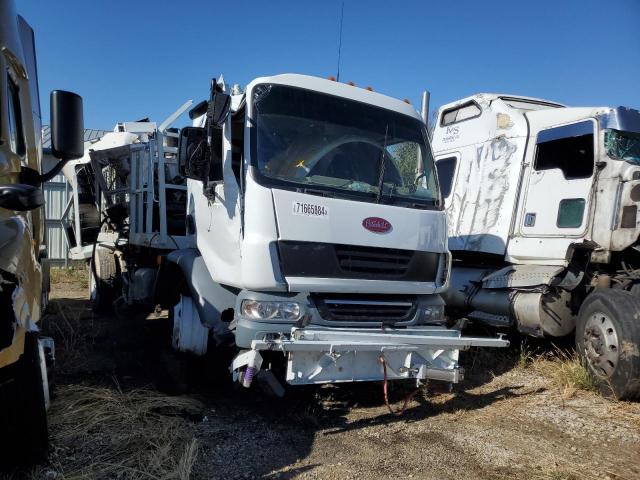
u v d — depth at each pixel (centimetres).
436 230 480
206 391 493
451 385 462
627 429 436
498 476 349
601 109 612
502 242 688
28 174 348
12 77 368
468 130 766
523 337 703
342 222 425
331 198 428
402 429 424
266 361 418
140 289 696
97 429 378
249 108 439
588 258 591
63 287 1230
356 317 428
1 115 316
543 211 649
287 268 403
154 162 699
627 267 592
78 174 980
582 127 615
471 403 495
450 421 446
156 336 704
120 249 848
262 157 424
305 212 413
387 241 443
